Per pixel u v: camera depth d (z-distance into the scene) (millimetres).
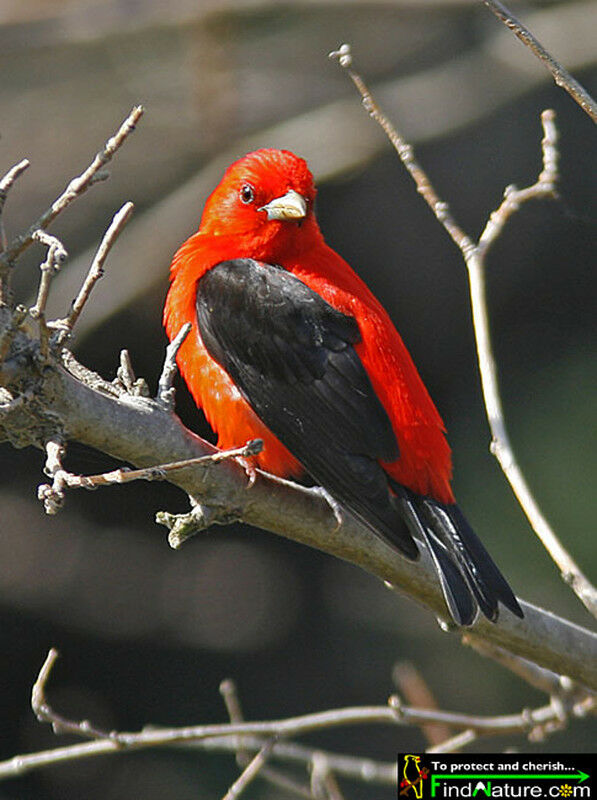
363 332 6672
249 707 15445
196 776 14250
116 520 16344
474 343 15797
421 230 15883
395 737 14859
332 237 15805
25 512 16109
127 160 15500
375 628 15555
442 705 14367
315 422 6496
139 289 14422
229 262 7148
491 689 14359
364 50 16266
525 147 15703
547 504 14039
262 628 15938
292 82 16125
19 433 5121
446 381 15797
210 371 6941
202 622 15977
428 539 6012
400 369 6539
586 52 14750
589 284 15641
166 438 5355
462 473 14867
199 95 14594
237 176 7270
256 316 6793
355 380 6492
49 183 15414
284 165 7184
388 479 6238
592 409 14828
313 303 6773
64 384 5051
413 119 15117
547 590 13430
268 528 5883
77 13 14203
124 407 5273
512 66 14891
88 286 4898
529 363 15609
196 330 7031
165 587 16141
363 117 14969
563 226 15680
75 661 15820
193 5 13969
